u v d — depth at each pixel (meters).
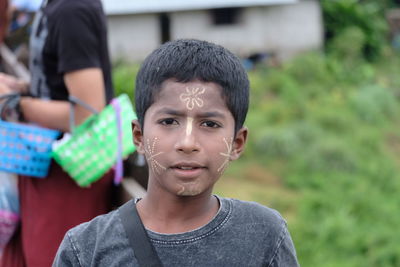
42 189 3.58
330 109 20.83
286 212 14.69
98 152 3.48
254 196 15.39
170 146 2.12
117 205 3.72
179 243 2.16
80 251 2.23
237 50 24.38
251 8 24.34
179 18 23.67
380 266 11.67
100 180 3.65
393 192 16.02
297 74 23.20
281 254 2.23
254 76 22.47
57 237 3.57
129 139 3.55
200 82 2.13
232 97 2.16
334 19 27.27
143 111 2.21
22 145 3.47
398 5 33.28
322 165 16.88
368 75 25.02
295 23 24.78
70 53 3.41
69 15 3.39
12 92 3.77
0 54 6.31
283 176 16.70
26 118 3.71
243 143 2.30
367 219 13.96
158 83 2.15
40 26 3.57
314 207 14.43
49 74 3.61
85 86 3.43
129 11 22.88
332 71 24.36
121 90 13.44
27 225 3.59
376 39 27.75
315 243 12.52
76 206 3.59
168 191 2.15
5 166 3.46
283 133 17.88
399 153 19.38
